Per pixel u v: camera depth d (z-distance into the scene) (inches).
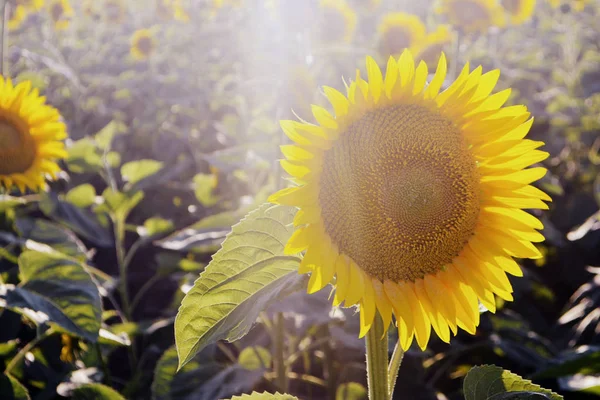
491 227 90.4
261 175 246.1
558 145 352.8
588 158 349.4
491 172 89.6
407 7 503.8
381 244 83.0
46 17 571.8
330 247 78.6
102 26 729.6
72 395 129.1
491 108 87.3
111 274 272.8
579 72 426.6
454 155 86.7
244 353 154.8
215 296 79.4
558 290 260.5
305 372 202.7
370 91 82.9
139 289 266.8
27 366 152.6
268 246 80.0
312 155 77.0
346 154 80.3
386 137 83.1
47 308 125.3
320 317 141.6
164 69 605.3
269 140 215.6
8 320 154.7
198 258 242.2
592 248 259.3
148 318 252.1
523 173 88.7
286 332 179.2
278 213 79.7
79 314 127.0
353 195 80.8
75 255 171.9
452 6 307.6
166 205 303.9
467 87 85.7
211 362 147.2
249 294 80.3
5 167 171.3
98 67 566.9
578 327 213.0
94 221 213.8
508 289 89.7
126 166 203.0
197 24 681.0
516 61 486.9
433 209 85.4
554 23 690.2
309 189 76.1
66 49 556.1
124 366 218.4
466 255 90.5
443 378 195.3
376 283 83.6
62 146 177.6
